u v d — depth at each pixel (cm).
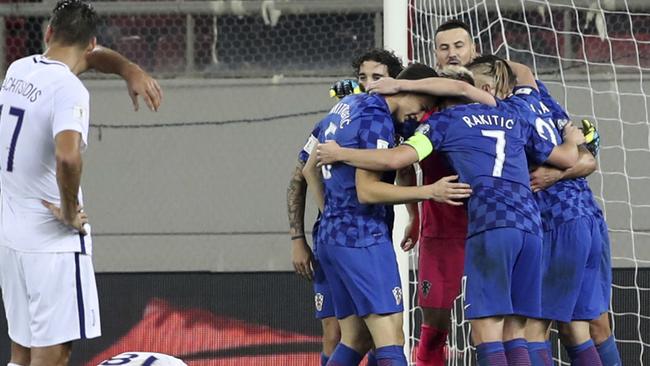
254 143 3356
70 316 1509
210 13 3484
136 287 2673
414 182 1820
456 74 1659
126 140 3359
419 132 1592
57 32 1544
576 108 3180
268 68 3456
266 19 3472
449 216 1794
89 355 2653
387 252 1598
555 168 1703
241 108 3384
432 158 1708
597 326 1897
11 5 3441
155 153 3356
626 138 3159
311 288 2662
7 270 1525
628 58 3241
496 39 3203
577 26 3025
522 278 1608
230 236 3319
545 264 1725
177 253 3325
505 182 1591
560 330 1822
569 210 1733
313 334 2656
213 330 2667
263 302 2667
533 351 1706
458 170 1603
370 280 1579
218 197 3338
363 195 1548
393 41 2111
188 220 3334
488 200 1577
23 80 1502
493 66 1719
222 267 3312
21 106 1489
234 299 2675
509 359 1634
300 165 1823
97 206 3334
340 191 1606
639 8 3241
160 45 3509
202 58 3481
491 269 1570
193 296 2677
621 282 2570
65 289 1506
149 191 3344
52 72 1488
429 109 1636
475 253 1584
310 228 3138
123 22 3503
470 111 1606
